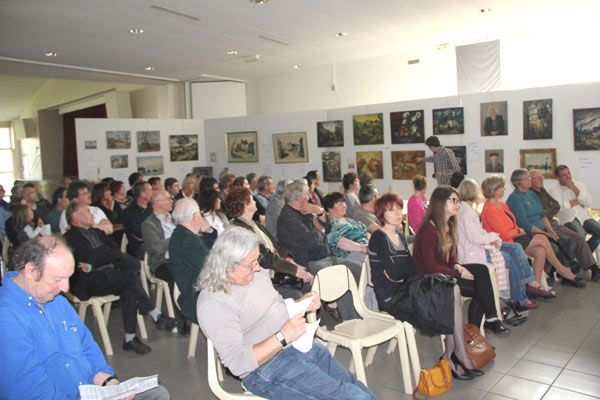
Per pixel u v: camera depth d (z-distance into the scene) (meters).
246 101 13.57
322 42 9.05
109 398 1.86
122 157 9.95
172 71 10.91
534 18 8.23
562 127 7.01
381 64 10.98
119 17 6.71
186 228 3.48
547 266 5.41
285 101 12.74
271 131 10.21
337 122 9.24
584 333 3.86
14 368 1.82
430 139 7.55
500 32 9.19
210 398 3.09
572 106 6.91
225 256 2.17
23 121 21.08
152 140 10.36
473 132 7.78
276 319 2.32
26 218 5.25
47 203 7.85
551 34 8.95
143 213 5.31
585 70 8.70
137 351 3.86
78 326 2.22
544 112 7.10
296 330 2.13
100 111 17.16
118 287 3.88
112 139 9.80
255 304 2.27
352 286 3.35
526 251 4.85
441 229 3.48
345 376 2.39
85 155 9.48
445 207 3.48
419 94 10.52
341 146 9.30
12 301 1.92
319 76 12.02
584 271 5.72
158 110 12.69
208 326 2.13
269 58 10.27
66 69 10.06
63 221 4.86
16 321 1.88
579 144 6.85
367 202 5.12
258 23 7.45
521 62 9.34
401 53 10.65
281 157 10.12
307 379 2.16
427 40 9.52
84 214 3.84
